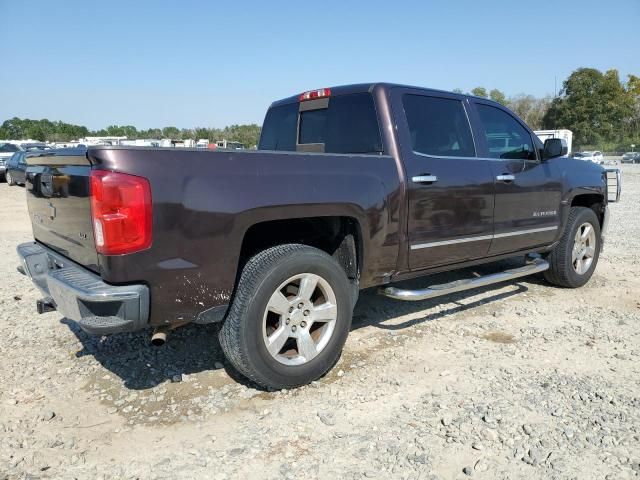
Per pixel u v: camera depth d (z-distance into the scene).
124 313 2.80
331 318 3.56
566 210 5.57
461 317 4.94
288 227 3.80
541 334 4.51
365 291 5.30
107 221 2.73
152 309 2.91
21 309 5.07
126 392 3.44
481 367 3.83
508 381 3.60
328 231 3.90
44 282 3.52
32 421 3.08
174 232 2.89
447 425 3.04
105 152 2.75
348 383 3.58
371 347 4.20
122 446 2.86
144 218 2.79
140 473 2.63
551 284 6.10
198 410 3.22
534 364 3.89
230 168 3.08
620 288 6.02
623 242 8.86
